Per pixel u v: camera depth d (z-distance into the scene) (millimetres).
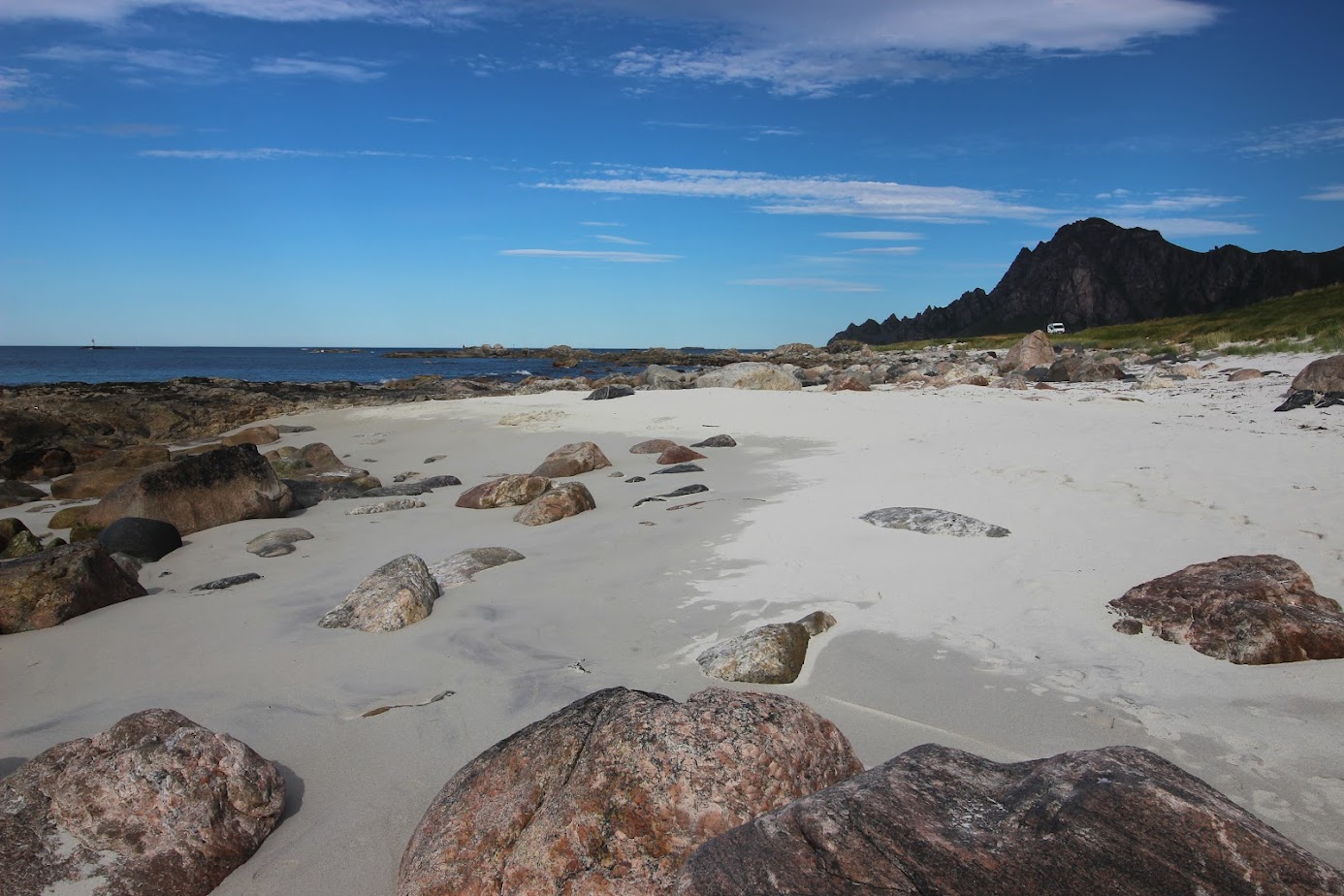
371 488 12367
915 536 7344
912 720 4113
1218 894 2002
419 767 3902
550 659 5109
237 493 10461
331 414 23297
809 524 8039
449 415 21578
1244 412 14289
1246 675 4426
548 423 18641
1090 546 6734
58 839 3148
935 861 2174
